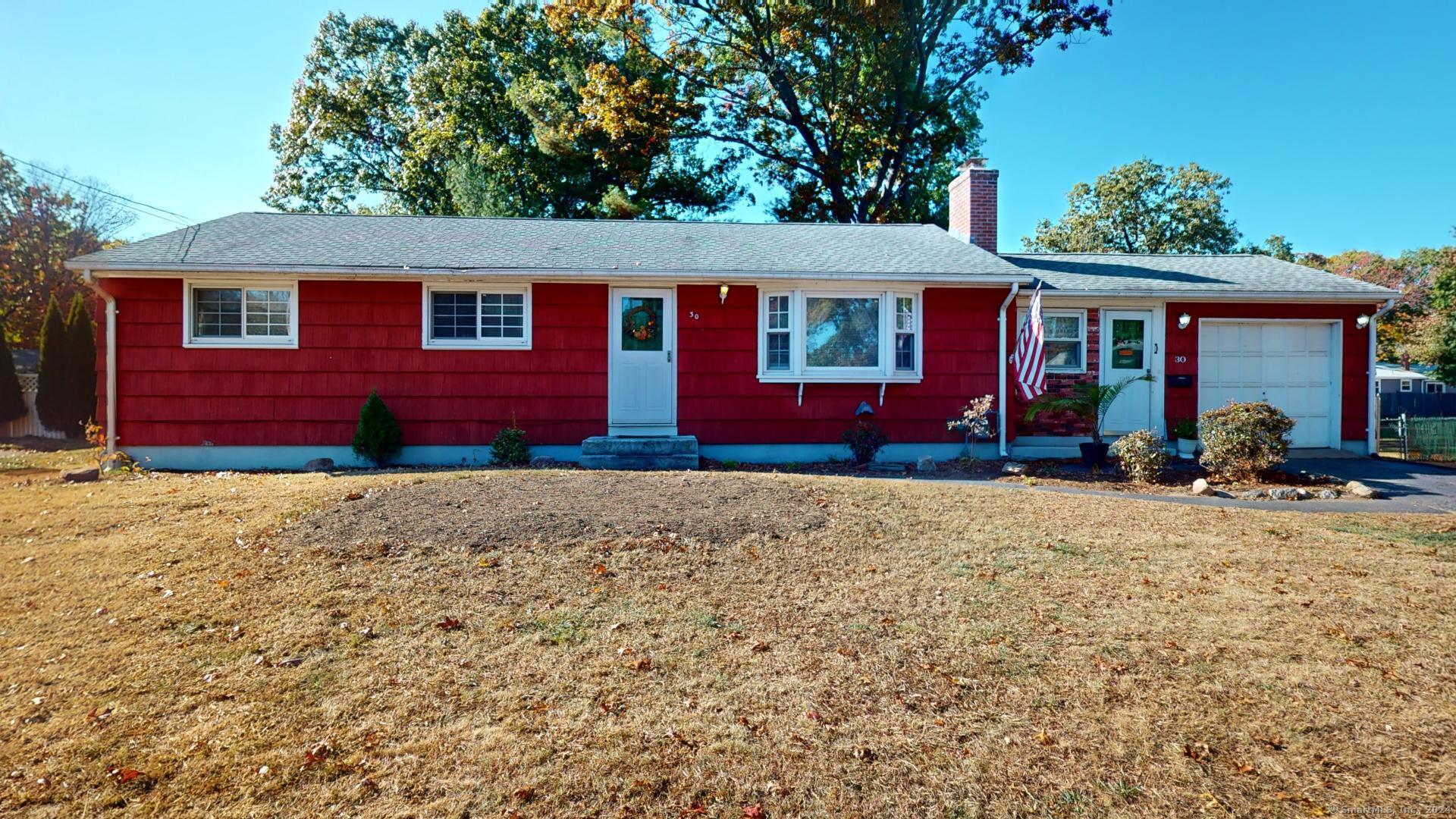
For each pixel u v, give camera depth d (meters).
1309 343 12.79
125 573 4.86
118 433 10.15
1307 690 3.54
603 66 22.44
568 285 10.91
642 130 22.33
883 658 3.86
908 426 11.35
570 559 5.14
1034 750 3.05
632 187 24.89
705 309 11.07
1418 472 10.34
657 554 5.28
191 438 10.26
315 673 3.59
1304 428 12.77
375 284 10.54
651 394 11.05
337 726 3.15
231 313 10.36
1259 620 4.36
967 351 11.41
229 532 5.67
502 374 10.79
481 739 3.07
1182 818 2.63
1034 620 4.36
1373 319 12.63
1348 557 5.67
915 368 11.30
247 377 10.33
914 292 11.24
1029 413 10.88
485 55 26.14
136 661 3.70
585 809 2.66
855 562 5.31
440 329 10.73
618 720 3.25
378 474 8.89
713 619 4.31
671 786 2.80
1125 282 12.64
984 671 3.73
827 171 23.23
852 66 23.00
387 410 10.23
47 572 4.90
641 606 4.47
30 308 26.78
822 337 11.11
